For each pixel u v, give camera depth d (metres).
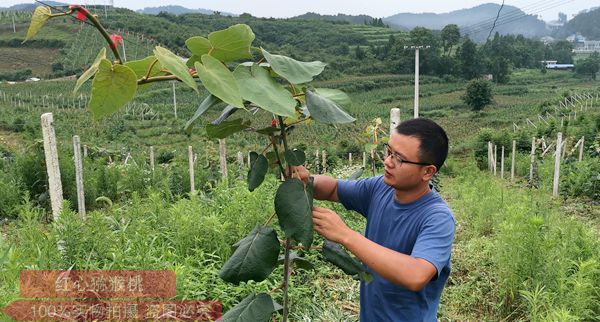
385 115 46.94
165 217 4.76
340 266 1.65
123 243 3.83
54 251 3.37
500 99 57.66
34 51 63.00
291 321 3.68
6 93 44.94
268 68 1.41
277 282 3.96
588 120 19.72
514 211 5.02
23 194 7.66
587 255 4.22
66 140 24.95
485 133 18.42
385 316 2.02
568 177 9.41
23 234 3.98
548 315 3.16
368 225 2.21
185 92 49.09
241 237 4.32
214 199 5.72
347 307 3.89
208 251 4.18
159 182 9.12
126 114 34.81
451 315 3.98
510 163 15.41
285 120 1.69
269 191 5.64
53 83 51.03
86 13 1.02
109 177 9.40
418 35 71.50
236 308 1.68
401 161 1.86
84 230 3.60
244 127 1.61
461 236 6.07
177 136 29.23
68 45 63.66
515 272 3.89
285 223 1.45
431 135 1.84
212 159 12.90
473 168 13.89
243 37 1.30
